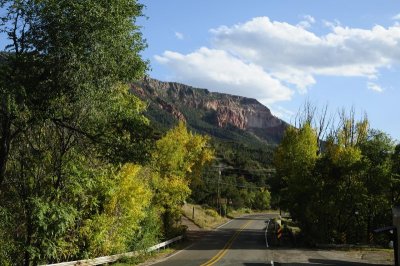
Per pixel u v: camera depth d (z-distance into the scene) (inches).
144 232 1026.7
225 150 6136.8
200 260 999.0
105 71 547.5
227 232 2091.5
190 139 1849.2
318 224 1603.1
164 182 1342.3
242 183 4901.6
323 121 2222.0
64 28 514.3
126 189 844.0
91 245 778.8
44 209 582.6
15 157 626.5
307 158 1823.3
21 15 522.0
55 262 714.8
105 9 523.2
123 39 548.7
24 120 559.5
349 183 1619.1
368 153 1733.5
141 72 580.4
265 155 7190.0
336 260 1070.4
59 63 525.0
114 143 631.2
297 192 1663.4
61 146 655.1
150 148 650.8
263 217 3673.7
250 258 1067.9
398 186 1660.9
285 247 1419.8
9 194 634.2
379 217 1674.5
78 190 669.9
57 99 569.0
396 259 846.5
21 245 601.9
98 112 593.3
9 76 518.6
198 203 3759.8
